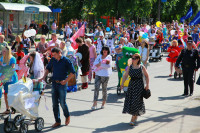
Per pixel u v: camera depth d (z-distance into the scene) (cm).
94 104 1313
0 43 1434
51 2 6044
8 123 995
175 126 1064
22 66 1187
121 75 1547
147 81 1067
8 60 1206
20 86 980
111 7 5688
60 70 1043
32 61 1127
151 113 1250
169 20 8162
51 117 1190
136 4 5594
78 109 1310
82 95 1559
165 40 3806
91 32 3838
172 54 2041
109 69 1311
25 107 965
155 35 3288
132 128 1056
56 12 6056
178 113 1245
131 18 6681
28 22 4059
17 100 954
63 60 1044
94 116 1213
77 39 1675
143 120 1153
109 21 6669
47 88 1700
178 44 2248
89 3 5900
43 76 1066
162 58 3131
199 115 1213
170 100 1473
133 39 3017
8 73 1091
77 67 1641
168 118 1172
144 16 6081
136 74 1062
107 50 1304
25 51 2164
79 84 1819
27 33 1556
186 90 1573
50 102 1408
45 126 1079
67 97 1509
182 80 1984
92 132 1015
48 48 1738
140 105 1069
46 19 4622
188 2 7669
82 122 1131
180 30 3228
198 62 1539
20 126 983
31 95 995
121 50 1554
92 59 1825
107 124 1107
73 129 1050
